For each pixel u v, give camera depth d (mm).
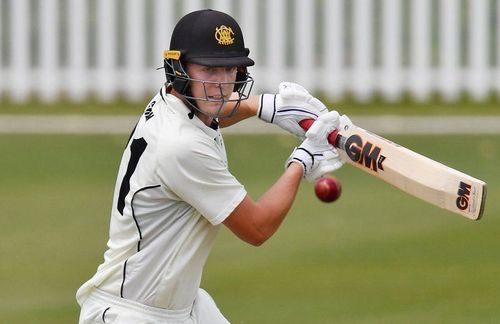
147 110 14922
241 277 24828
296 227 28016
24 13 39594
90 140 35594
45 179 31875
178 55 14234
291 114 16234
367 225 28125
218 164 14414
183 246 14719
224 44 14250
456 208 15188
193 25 14242
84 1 39562
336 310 22984
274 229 14914
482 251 26359
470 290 24109
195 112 14586
